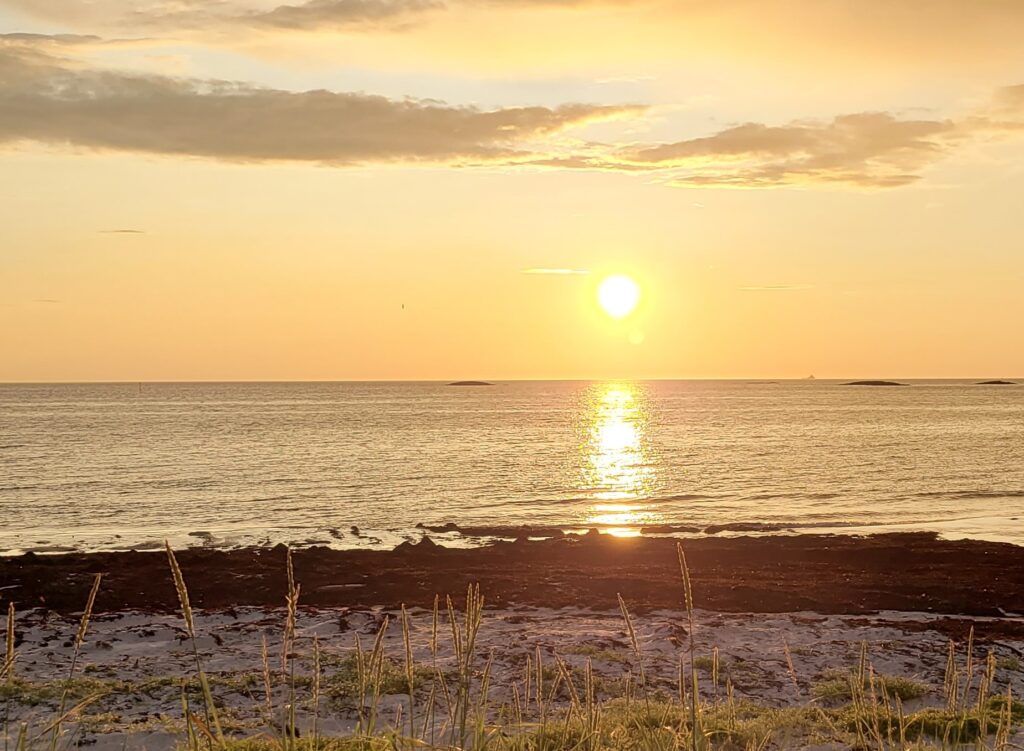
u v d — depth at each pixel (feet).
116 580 64.75
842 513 117.91
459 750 16.85
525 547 84.69
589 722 20.98
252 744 19.58
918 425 324.60
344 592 60.95
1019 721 29.45
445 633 47.42
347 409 475.31
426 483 150.92
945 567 72.74
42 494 134.41
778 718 29.53
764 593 60.34
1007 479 154.81
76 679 36.52
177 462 182.80
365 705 32.78
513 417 393.50
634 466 180.14
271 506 124.26
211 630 47.57
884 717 29.04
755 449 220.02
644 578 66.64
